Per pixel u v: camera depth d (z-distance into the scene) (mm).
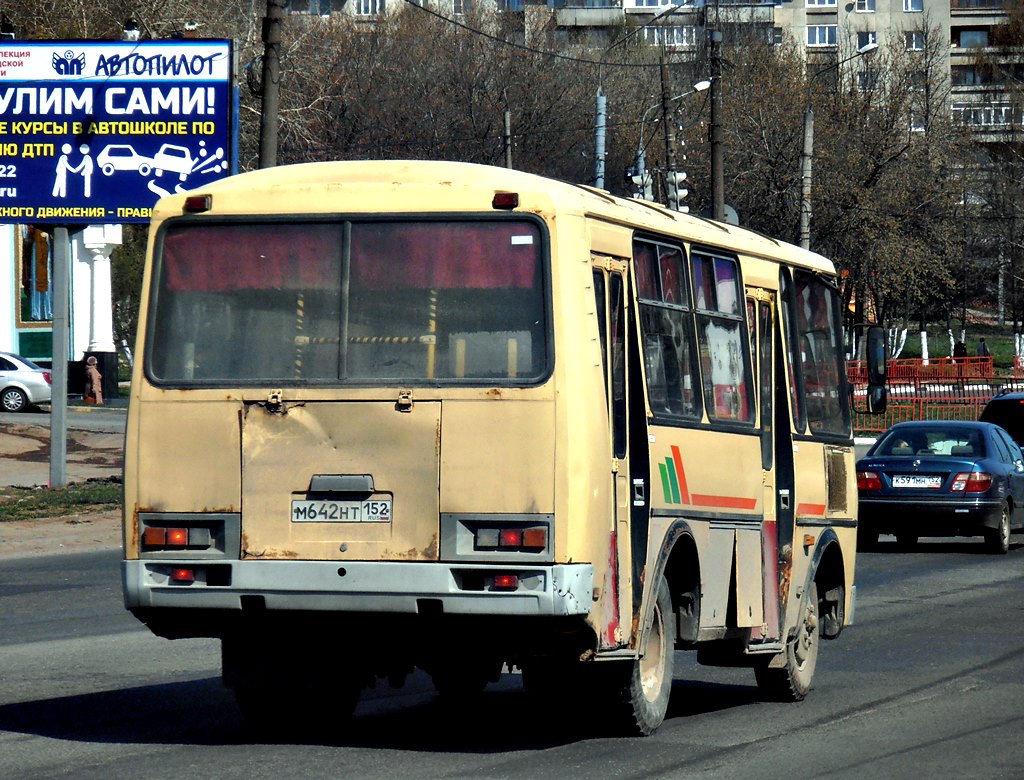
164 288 19203
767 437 24219
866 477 50219
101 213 61938
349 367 18531
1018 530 60406
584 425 17969
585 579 17812
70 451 78062
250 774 17578
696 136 142625
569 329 18125
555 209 18359
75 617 32844
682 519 20688
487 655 18625
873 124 142250
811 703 24156
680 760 18938
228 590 18344
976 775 18328
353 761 18484
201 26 118250
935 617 35094
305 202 18969
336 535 18172
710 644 23000
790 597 24359
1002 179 190375
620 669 19797
